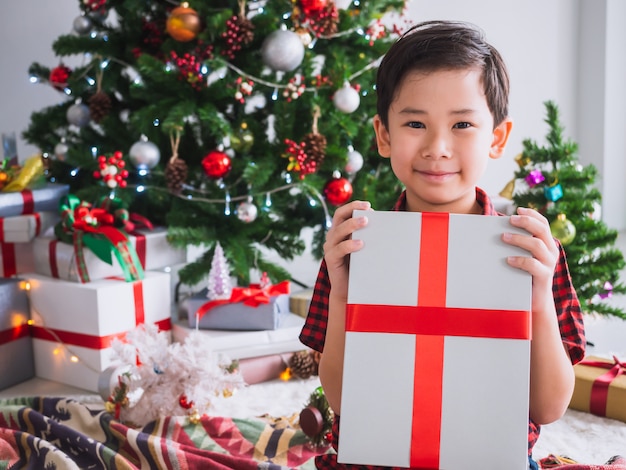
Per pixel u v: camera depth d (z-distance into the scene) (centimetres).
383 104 101
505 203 260
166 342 196
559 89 423
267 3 246
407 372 89
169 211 258
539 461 165
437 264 89
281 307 238
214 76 318
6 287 222
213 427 188
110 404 196
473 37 96
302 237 369
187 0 238
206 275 261
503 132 104
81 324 218
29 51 318
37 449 170
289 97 245
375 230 91
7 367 224
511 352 88
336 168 247
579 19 422
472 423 88
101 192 248
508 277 88
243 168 246
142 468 173
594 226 247
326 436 180
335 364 105
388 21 363
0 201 237
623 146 425
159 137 251
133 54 252
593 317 258
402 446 88
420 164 96
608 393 195
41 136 274
